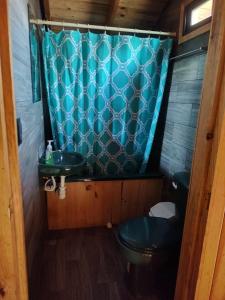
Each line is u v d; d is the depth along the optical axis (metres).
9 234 0.71
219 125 0.73
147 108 2.43
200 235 0.86
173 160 2.24
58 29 2.74
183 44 2.10
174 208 1.82
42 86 2.30
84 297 1.59
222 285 0.93
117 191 2.41
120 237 1.55
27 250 1.38
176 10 2.26
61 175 1.96
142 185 2.45
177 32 2.22
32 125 1.66
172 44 2.27
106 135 2.45
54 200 2.29
